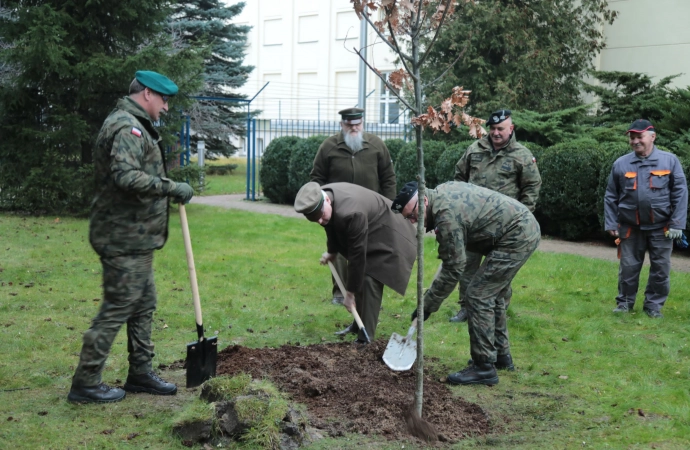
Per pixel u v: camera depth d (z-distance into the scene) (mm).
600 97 17438
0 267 8539
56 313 6527
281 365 4891
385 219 5445
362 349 5254
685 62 18344
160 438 3789
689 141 12195
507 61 18953
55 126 13578
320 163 7297
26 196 13273
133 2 13180
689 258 10219
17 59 12688
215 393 3943
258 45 33875
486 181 6340
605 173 10953
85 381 4305
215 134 25719
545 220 12445
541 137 15070
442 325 6441
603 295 7656
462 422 4102
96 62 12672
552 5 18734
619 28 19516
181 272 8531
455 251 4520
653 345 5781
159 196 4211
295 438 3723
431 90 18625
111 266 4215
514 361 5438
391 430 3932
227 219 13703
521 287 8047
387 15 3699
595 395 4660
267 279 8305
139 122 4215
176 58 13336
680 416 4199
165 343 5730
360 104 17484
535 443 3852
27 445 3688
